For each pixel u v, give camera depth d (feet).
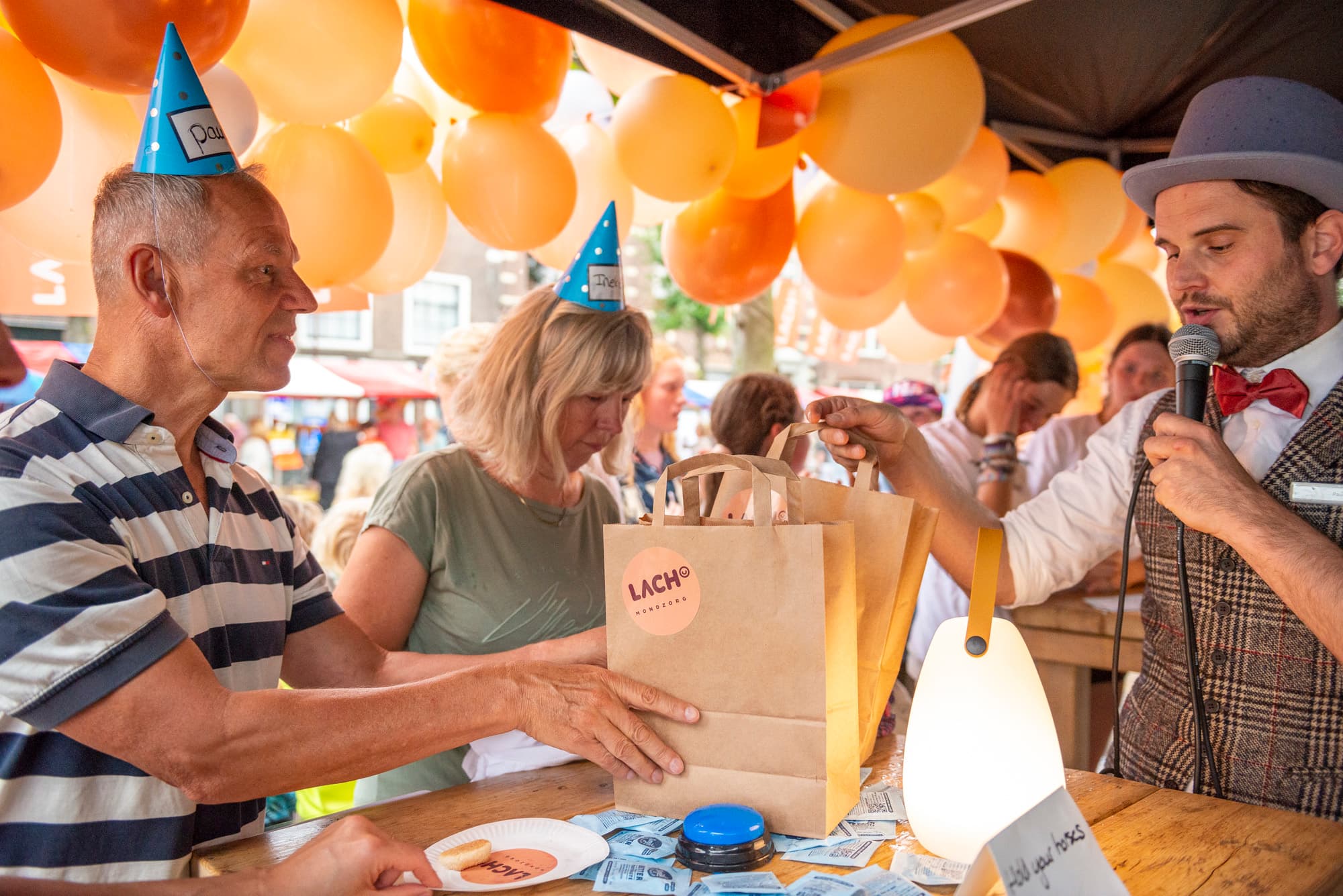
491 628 5.50
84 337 27.37
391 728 3.21
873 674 3.59
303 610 4.45
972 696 3.01
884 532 3.51
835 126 7.33
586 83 9.30
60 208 5.85
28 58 5.11
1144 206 4.65
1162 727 4.61
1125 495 5.13
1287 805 4.06
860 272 9.05
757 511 3.18
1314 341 4.23
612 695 3.37
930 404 13.87
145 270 3.50
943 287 10.46
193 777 3.00
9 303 6.73
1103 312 12.58
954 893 2.78
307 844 2.70
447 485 5.64
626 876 2.88
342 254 6.45
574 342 5.53
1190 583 4.40
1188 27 7.29
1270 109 4.03
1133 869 2.93
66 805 3.21
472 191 7.14
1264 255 4.06
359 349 37.86
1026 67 8.45
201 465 3.99
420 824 3.41
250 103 5.80
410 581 5.45
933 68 7.15
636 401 12.13
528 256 42.57
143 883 2.61
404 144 7.47
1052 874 2.34
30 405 3.47
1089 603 7.61
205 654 3.72
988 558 3.10
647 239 41.86
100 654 2.90
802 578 3.11
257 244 3.62
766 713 3.22
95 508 3.32
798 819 3.19
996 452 9.68
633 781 3.45
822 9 7.23
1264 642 4.14
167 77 3.52
